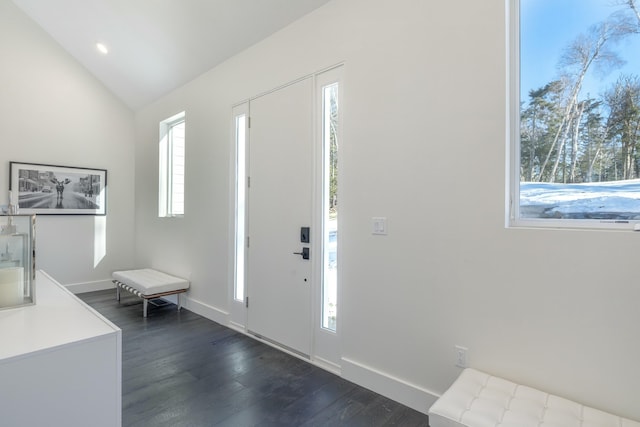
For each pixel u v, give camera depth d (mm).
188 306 4230
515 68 1821
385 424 1966
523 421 1364
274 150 3100
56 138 4766
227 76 3625
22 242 1599
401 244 2189
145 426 1938
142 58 4242
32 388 1084
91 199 5090
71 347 1161
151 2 3361
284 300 3006
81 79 4973
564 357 1618
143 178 5270
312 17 2744
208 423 1972
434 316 2045
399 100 2203
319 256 2730
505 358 1783
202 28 3385
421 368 2098
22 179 4484
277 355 2893
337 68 2584
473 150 1897
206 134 3953
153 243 5004
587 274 1564
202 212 4012
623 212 1571
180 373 2566
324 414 2061
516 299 1754
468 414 1407
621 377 1486
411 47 2146
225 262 3668
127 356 2859
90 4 3789
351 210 2467
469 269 1909
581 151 1672
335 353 2596
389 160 2252
